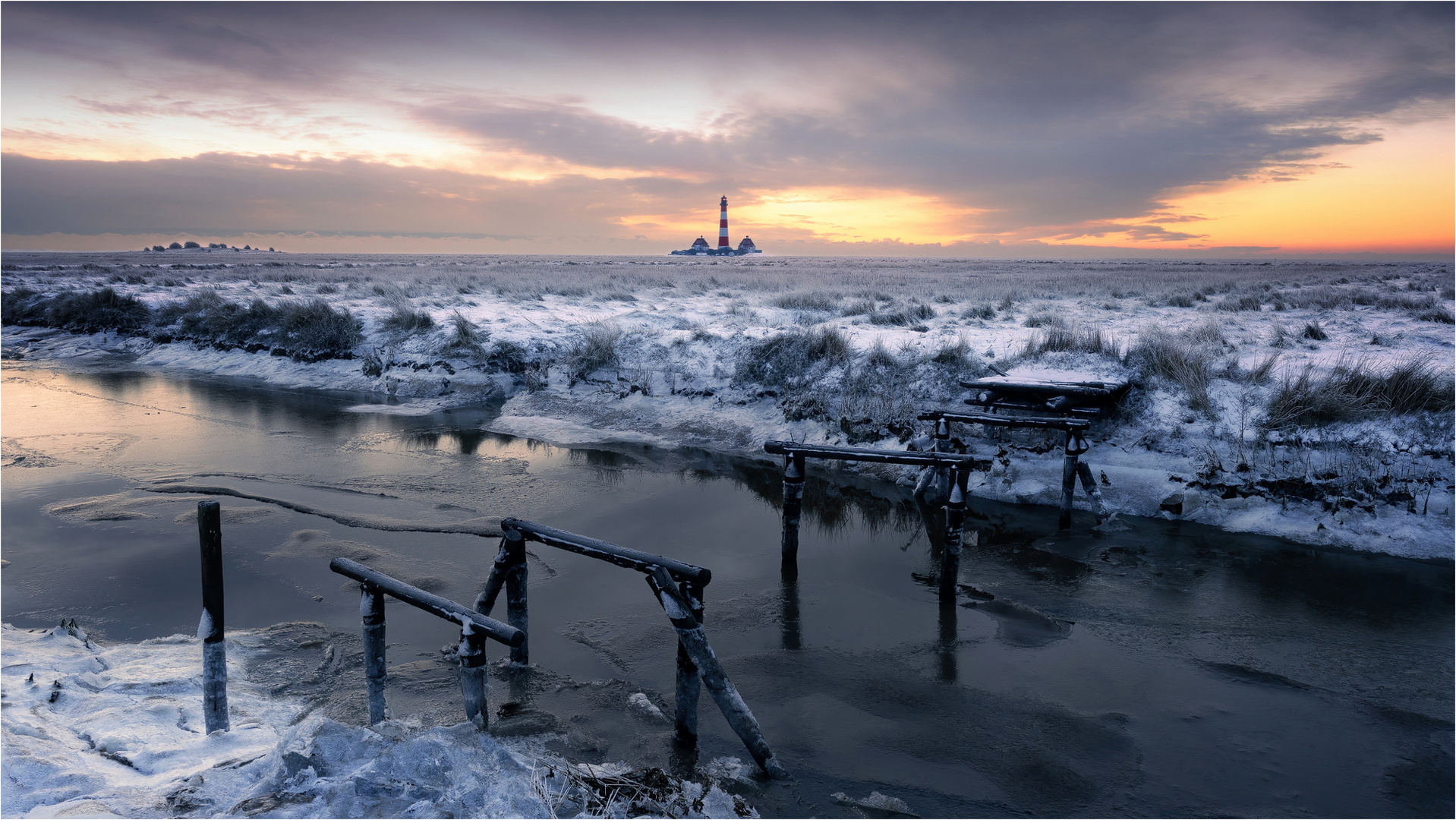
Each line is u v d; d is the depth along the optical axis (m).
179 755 4.01
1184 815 4.17
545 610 6.82
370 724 4.47
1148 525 9.22
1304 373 10.66
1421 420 9.43
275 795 3.36
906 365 13.66
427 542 8.39
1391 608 6.93
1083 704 5.34
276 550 8.02
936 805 4.21
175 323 25.22
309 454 12.25
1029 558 8.25
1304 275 54.69
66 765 3.60
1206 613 6.85
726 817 3.83
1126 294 29.52
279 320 22.22
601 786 3.80
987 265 109.81
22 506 9.38
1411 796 4.38
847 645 6.20
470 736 3.87
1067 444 9.06
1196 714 5.22
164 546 8.09
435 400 16.77
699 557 8.25
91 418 14.79
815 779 4.40
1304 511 8.89
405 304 22.77
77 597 6.89
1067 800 4.28
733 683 5.56
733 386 14.89
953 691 5.48
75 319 27.00
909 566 8.04
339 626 6.32
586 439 13.57
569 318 22.03
